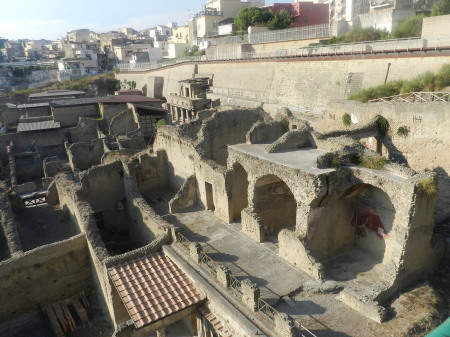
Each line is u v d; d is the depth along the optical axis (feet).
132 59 399.65
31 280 77.46
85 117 194.80
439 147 84.69
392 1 223.51
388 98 114.73
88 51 471.62
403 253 55.62
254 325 52.16
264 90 196.03
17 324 77.66
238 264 67.97
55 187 113.39
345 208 69.67
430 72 112.16
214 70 242.37
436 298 55.52
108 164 99.60
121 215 104.06
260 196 78.02
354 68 143.95
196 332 70.79
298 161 69.67
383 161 62.59
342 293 56.65
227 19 351.46
